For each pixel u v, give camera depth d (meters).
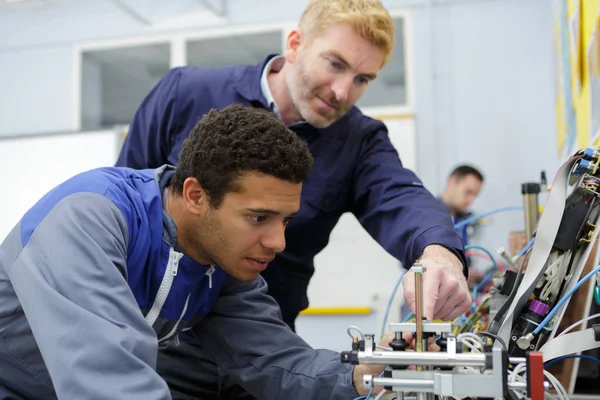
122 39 4.38
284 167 0.86
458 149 3.91
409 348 0.91
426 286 0.97
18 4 4.44
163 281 1.01
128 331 0.79
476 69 3.93
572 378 1.26
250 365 1.14
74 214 0.87
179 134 1.52
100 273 0.82
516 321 0.95
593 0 1.42
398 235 1.29
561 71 2.28
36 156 3.48
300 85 1.39
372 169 1.49
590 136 1.51
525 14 3.90
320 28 1.35
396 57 4.07
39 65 4.49
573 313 1.15
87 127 4.45
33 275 0.82
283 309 1.58
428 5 4.00
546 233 0.94
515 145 3.84
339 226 3.76
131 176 1.03
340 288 3.72
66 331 0.78
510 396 0.79
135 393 0.75
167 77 1.57
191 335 1.34
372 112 3.99
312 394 1.06
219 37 4.27
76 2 4.46
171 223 0.99
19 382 0.99
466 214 3.41
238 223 0.89
